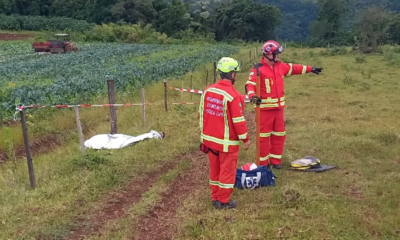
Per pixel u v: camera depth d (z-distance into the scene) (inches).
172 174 265.6
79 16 3056.1
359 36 1387.8
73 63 1099.3
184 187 249.0
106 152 311.9
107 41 2237.9
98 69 857.5
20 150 376.8
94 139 339.6
